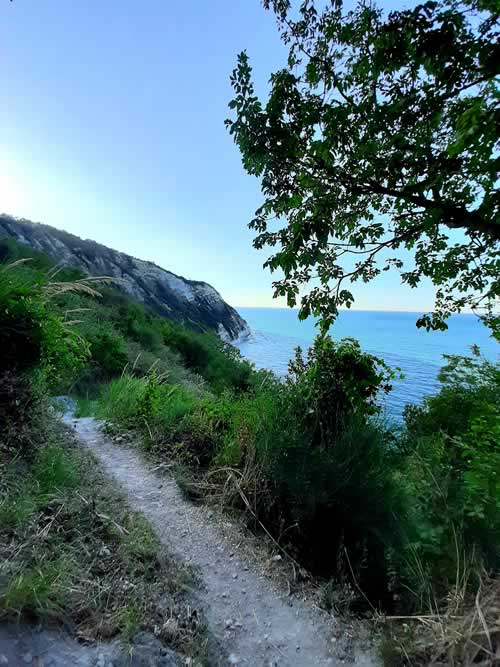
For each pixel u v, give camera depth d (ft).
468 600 5.26
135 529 7.06
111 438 13.50
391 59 10.52
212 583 6.71
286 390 10.50
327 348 10.96
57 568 4.76
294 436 8.94
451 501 6.72
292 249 12.11
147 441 13.12
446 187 12.84
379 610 6.57
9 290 9.86
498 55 8.09
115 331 36.11
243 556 7.69
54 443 9.69
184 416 14.05
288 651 5.45
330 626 6.07
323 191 13.11
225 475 10.48
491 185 11.71
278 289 14.89
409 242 16.62
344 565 7.46
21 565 4.48
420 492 7.41
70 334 13.71
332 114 12.25
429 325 18.30
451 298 17.84
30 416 9.52
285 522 8.49
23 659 3.38
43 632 3.80
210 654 4.94
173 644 4.75
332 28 12.21
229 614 6.04
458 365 18.86
